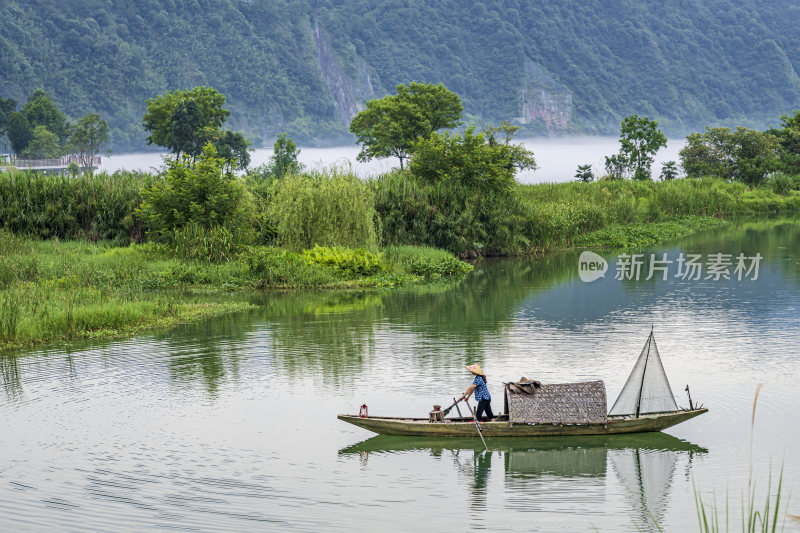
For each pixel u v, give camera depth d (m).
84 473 18.66
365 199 53.84
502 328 33.97
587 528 15.79
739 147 119.00
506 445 20.56
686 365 27.36
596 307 39.09
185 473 18.62
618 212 80.50
